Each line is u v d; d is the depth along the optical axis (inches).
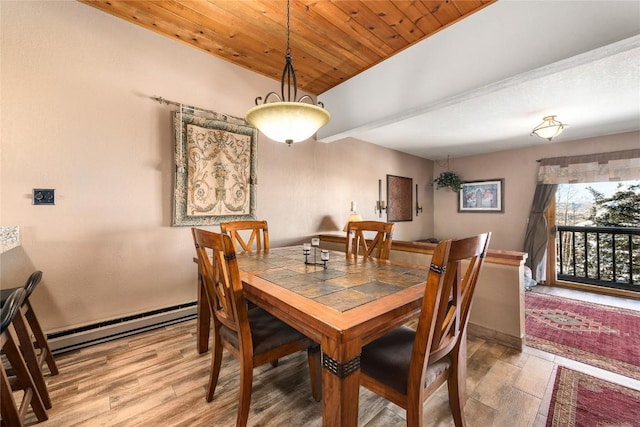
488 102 110.3
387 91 108.6
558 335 94.8
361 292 48.9
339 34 94.0
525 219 182.9
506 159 192.2
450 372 49.9
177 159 96.6
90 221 82.9
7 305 43.9
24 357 55.5
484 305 90.0
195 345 84.4
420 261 100.8
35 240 75.1
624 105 112.5
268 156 124.6
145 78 91.7
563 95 103.4
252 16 85.3
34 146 74.5
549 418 56.3
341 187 159.3
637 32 57.7
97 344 83.8
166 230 96.7
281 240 130.2
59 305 78.8
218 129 106.6
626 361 77.7
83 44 81.0
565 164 164.2
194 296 103.3
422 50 96.3
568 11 66.2
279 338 55.1
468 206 211.5
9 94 71.5
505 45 76.4
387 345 49.4
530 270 164.4
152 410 57.5
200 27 91.2
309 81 128.2
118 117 87.0
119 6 82.2
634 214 148.7
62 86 78.2
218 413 57.0
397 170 197.8
